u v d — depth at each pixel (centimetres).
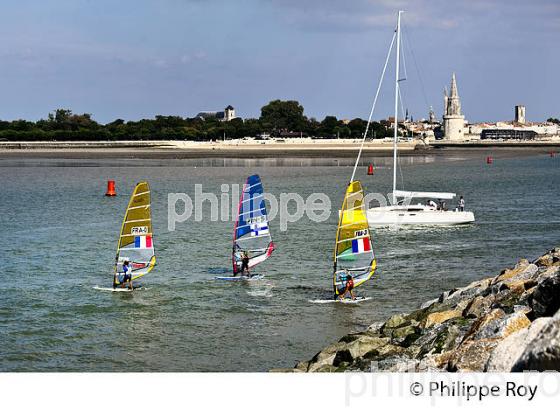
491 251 5928
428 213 7606
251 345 3388
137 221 4484
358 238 4219
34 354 3275
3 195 11538
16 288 4484
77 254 5731
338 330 3616
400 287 4528
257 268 5122
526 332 1791
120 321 3784
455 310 2861
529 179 15550
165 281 4694
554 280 2155
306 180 15362
